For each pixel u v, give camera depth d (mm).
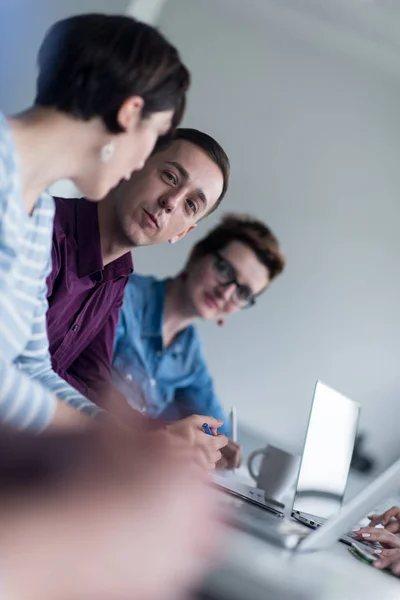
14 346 1084
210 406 2547
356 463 5066
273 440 5277
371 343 5340
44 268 1118
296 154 5375
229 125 5398
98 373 1868
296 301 5363
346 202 5367
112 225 1582
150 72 925
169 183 1558
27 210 1004
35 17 3445
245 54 5352
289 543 1072
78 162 959
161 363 2430
